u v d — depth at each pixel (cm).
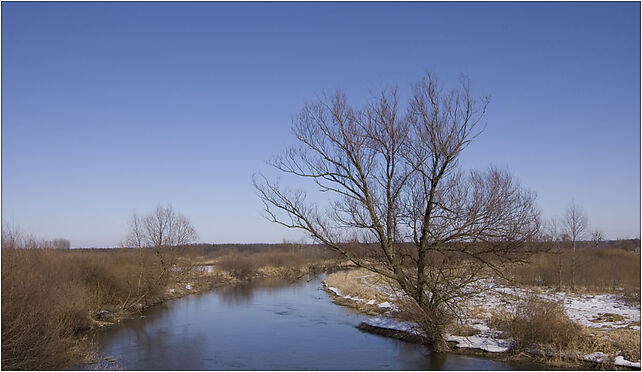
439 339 2086
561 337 1898
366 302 3406
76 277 3039
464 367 1809
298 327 2745
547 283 4009
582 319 2430
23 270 2019
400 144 2164
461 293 2127
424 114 2100
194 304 3834
